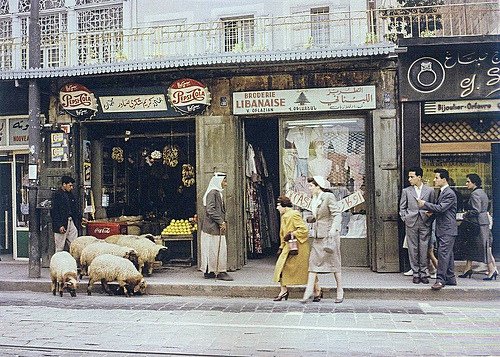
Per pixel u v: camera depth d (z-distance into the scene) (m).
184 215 14.16
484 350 6.42
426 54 11.34
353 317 8.22
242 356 6.26
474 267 11.37
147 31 13.77
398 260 11.34
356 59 11.23
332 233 9.11
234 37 14.04
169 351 6.48
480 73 11.32
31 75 11.41
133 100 12.35
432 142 12.51
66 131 12.81
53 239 12.80
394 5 12.14
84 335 7.26
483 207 10.41
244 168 12.52
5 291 10.92
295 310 8.77
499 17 11.64
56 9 15.14
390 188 11.41
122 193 14.35
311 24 12.64
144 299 9.86
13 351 6.56
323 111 11.69
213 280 10.66
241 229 12.19
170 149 13.85
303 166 12.23
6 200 14.72
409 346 6.61
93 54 12.70
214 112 12.03
